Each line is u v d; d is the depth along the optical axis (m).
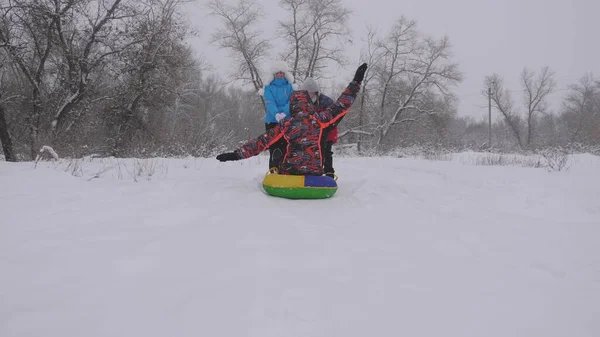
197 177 6.01
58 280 2.34
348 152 30.30
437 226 3.88
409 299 2.27
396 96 33.91
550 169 9.98
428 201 5.11
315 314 2.05
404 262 2.84
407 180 7.02
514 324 2.08
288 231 3.39
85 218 3.63
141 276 2.41
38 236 3.10
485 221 4.21
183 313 2.00
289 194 4.77
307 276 2.48
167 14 19.91
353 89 5.21
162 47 20.11
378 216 4.15
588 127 43.00
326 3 29.61
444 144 26.89
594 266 2.96
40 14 16.34
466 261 2.96
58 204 4.08
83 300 2.11
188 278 2.39
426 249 3.18
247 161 9.73
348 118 32.72
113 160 9.07
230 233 3.25
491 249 3.29
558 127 58.16
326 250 2.97
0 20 15.77
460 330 1.99
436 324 2.03
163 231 3.27
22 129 18.42
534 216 4.85
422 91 33.47
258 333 1.86
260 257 2.75
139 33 19.30
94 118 20.42
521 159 14.83
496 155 17.11
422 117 34.03
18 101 18.02
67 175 5.90
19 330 1.83
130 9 18.78
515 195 5.87
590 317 2.17
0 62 16.77
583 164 12.09
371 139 34.41
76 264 2.56
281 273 2.50
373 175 7.39
